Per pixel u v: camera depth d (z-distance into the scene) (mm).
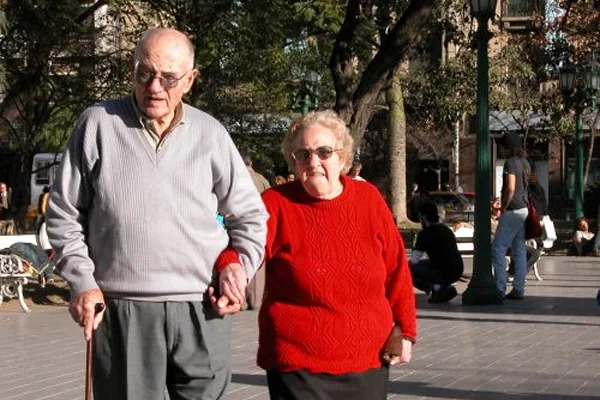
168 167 5105
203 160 5188
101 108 5176
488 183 17047
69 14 23906
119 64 26906
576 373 10539
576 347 12250
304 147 5406
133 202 5051
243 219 5340
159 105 5070
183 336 5168
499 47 45500
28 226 33844
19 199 29547
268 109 35875
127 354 5094
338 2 23797
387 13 21016
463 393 9516
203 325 5207
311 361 5305
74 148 5148
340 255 5363
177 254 5102
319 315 5324
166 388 5348
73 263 5082
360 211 5449
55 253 5148
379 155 49719
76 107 28125
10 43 24172
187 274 5137
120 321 5098
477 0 17016
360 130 19453
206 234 5191
